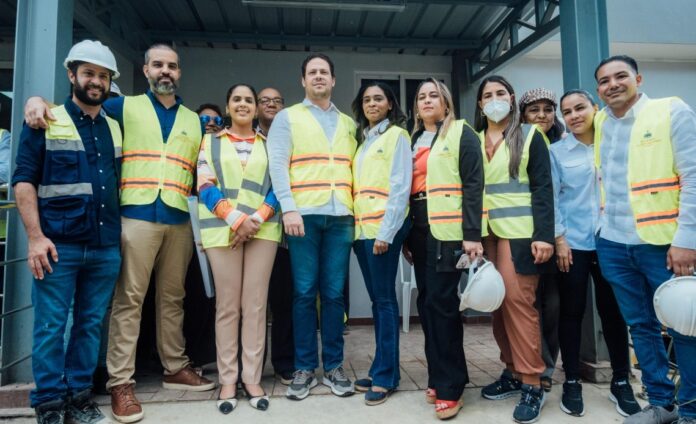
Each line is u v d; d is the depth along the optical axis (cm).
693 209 181
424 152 234
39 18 241
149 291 288
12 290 232
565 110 242
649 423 194
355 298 444
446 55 530
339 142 245
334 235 240
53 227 193
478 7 418
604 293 234
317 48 506
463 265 206
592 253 234
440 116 237
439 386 212
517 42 426
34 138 195
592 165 238
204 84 498
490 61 471
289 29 461
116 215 214
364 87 254
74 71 200
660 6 538
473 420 210
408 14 431
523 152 217
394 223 219
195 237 233
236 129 246
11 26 452
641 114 201
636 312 207
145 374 275
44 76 239
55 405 192
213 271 227
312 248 235
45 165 196
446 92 235
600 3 304
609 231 210
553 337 249
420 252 233
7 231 231
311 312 239
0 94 475
